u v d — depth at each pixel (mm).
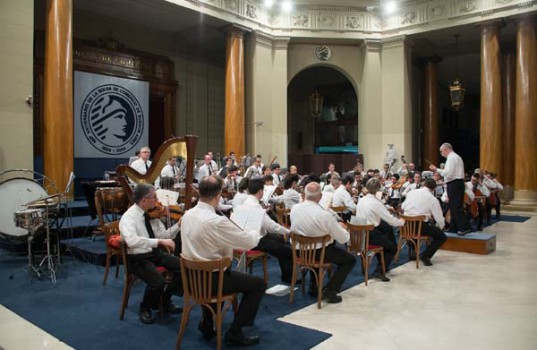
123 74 12164
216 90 15180
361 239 4711
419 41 13922
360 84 13844
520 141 11844
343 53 13828
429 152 15367
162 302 3809
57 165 8273
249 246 3154
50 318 3787
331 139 18531
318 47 13680
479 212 8719
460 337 3348
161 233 4051
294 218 4203
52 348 3168
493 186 10344
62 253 6348
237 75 12023
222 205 6055
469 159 19703
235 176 8094
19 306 4109
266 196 5953
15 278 5074
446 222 7797
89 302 4230
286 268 4848
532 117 11656
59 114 8305
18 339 3334
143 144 12375
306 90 19188
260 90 12609
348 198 6371
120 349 3133
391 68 13312
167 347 3164
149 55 12914
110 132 11609
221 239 3053
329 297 4207
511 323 3645
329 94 18531
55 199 6980
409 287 4742
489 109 11898
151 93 13039
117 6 11250
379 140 13453
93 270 5449
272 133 12914
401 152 13102
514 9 11484
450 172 6820
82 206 8203
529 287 4719
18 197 5742
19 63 7789
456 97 12562
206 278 2992
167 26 12859
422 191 5797
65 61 8422
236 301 3617
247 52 12617
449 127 20109
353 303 4180
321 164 13969
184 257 3125
